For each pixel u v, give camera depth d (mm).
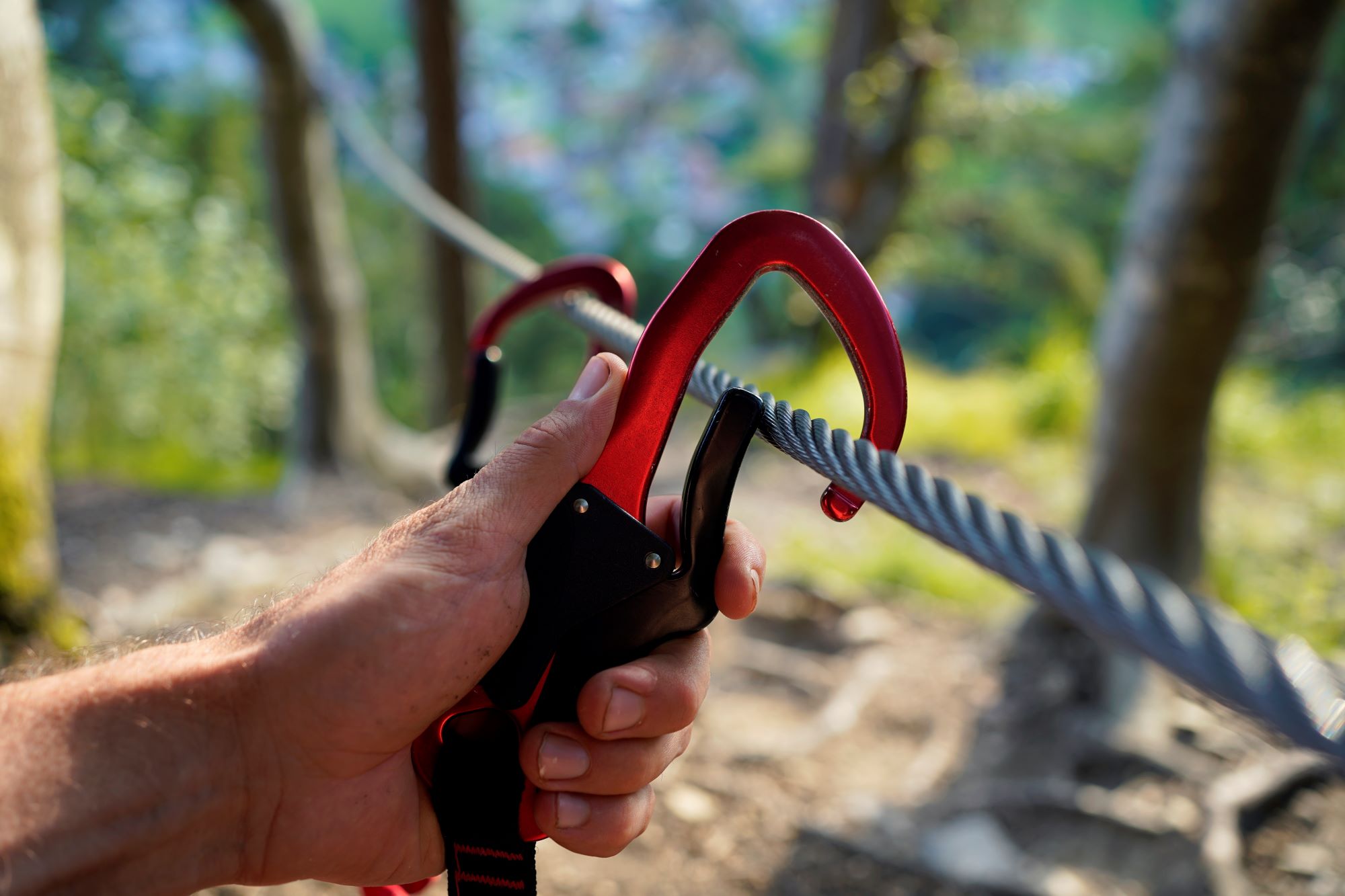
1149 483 3098
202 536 4508
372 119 19781
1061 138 14844
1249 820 2393
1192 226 2828
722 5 22891
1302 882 2230
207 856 689
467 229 1854
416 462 5332
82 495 5172
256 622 729
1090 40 17141
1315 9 2592
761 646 3340
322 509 4918
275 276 10406
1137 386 3018
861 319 639
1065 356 7000
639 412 702
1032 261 15773
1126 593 379
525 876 762
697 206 23234
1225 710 377
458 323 5543
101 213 8031
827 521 4766
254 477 6488
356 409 5297
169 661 694
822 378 7598
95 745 643
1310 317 11758
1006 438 6422
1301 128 2764
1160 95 3135
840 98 8742
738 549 764
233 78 16391
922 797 2473
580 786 745
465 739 757
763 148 18703
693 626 726
